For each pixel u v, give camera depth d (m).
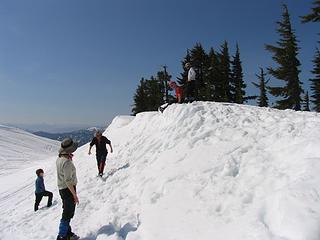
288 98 32.12
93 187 11.21
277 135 8.66
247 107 13.27
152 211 7.60
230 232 5.74
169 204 7.54
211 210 6.64
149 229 6.91
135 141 14.91
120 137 18.52
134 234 7.02
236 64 42.38
